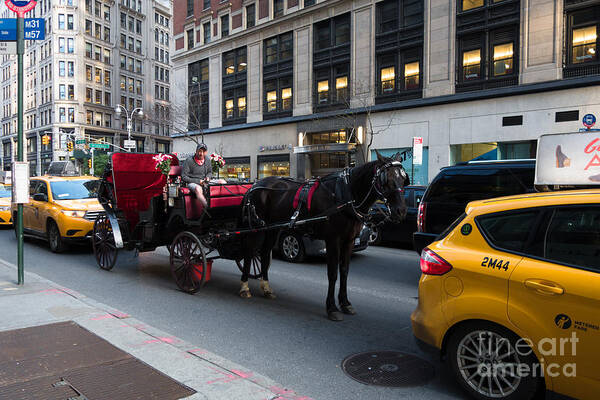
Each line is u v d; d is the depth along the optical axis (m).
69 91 60.72
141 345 4.18
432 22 21.72
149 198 8.42
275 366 4.01
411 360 4.15
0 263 8.44
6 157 76.50
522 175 6.36
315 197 5.59
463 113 20.69
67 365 3.70
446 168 7.25
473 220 3.41
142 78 70.94
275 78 30.30
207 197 6.63
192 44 37.41
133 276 7.94
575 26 17.80
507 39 19.48
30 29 6.43
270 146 30.41
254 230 6.22
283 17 28.98
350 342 4.64
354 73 25.25
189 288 6.73
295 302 6.26
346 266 5.70
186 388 3.30
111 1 65.25
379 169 4.96
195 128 37.22
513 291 3.00
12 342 4.21
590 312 2.69
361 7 24.81
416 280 7.68
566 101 17.75
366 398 3.39
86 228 10.04
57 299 5.76
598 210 2.86
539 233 3.06
